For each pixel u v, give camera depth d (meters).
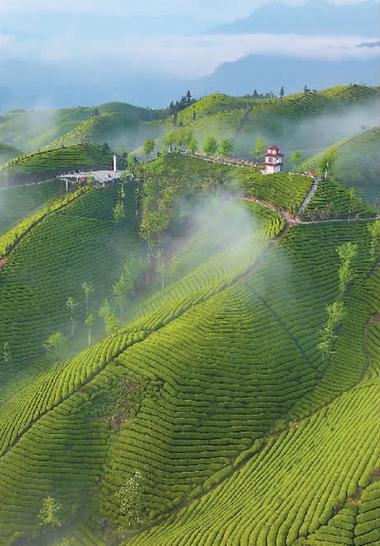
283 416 122.62
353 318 149.50
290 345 137.50
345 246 156.50
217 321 139.88
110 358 137.12
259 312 143.75
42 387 136.88
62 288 174.00
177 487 110.00
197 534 94.38
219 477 110.19
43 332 160.75
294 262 160.62
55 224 194.38
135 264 179.38
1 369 149.00
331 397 126.38
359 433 105.31
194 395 124.38
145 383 127.62
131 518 106.00
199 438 117.69
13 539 106.31
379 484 88.69
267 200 197.00
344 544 81.31
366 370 134.88
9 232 196.00
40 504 110.81
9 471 115.44
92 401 126.88
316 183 197.50
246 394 125.44
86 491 113.25
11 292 167.12
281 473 103.88
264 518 91.12
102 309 151.00
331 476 95.12
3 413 133.12
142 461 114.56
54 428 121.88
